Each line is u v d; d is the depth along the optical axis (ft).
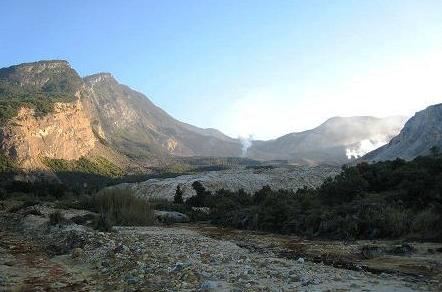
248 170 541.75
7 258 65.00
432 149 126.41
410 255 58.95
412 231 77.10
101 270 54.08
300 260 56.13
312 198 112.98
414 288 38.55
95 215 123.95
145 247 66.18
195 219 150.00
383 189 101.91
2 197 261.44
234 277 43.60
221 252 63.31
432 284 40.93
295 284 40.68
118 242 70.90
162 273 47.42
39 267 58.03
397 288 38.45
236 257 58.13
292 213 102.73
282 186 435.53
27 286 46.37
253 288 39.11
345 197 102.22
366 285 39.68
